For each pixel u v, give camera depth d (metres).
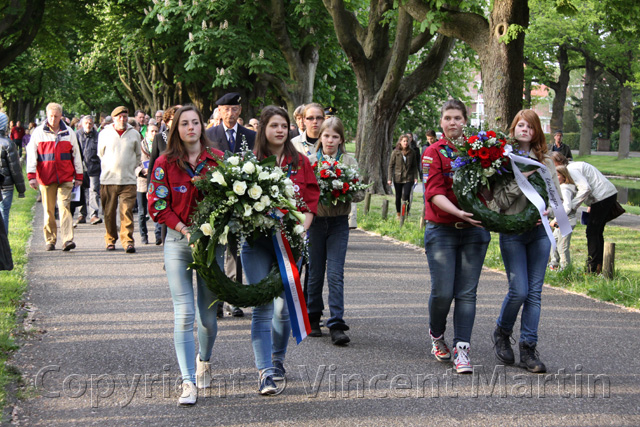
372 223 14.88
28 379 5.04
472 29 12.78
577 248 12.13
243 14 20.83
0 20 22.81
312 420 4.36
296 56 22.34
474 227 5.36
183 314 4.64
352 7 21.55
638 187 34.16
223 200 4.46
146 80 36.16
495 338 5.64
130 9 24.86
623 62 46.94
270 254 4.96
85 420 4.34
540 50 44.78
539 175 5.34
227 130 7.06
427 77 21.17
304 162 5.23
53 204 10.73
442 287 5.34
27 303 7.35
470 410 4.54
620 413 4.50
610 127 73.69
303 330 4.68
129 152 10.62
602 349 5.96
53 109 10.49
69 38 41.22
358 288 8.42
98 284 8.36
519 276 5.38
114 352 5.74
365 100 21.14
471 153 5.09
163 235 11.00
